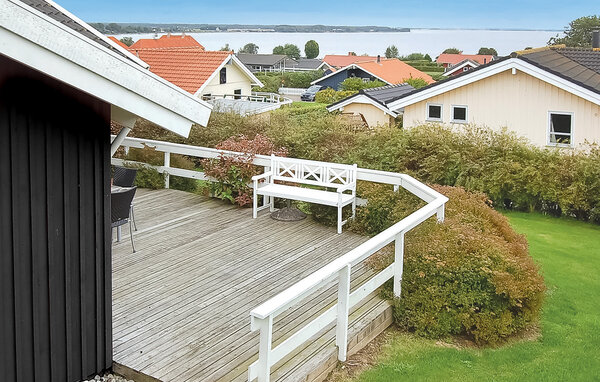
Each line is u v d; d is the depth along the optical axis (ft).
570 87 42.16
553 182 32.17
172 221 26.94
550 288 21.47
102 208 14.19
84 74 11.62
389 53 404.36
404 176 24.71
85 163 13.74
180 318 17.06
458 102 48.88
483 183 33.58
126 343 15.51
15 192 12.51
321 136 38.40
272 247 23.59
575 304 20.10
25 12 10.72
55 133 13.07
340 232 25.57
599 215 31.19
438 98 49.96
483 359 16.22
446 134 35.96
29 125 12.61
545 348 16.98
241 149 29.50
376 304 17.80
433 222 20.27
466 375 15.25
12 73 12.17
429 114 50.75
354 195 26.35
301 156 38.14
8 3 10.52
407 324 17.57
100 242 14.24
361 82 145.79
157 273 20.52
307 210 29.50
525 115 45.83
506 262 17.66
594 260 24.82
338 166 26.66
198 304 18.06
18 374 12.90
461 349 16.74
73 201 13.57
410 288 17.71
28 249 12.84
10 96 12.23
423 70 228.43
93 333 14.32
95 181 13.94
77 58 11.39
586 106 42.75
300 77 216.33
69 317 13.73
